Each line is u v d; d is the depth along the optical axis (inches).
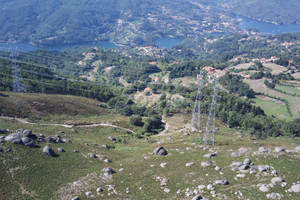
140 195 2314.2
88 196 2279.8
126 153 3570.4
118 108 6697.8
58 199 2214.6
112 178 2623.0
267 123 5949.8
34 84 7037.4
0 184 2281.0
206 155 3093.0
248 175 2480.3
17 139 2874.0
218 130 5285.4
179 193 2299.5
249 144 3946.9
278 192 2162.9
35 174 2512.3
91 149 3410.4
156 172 2753.4
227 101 7121.1
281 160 2741.1
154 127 5388.8
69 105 5698.8
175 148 3681.1
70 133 4119.1
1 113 4360.2
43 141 3181.6
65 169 2691.9
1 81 6525.6
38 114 4822.8
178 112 6766.7
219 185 2342.5
